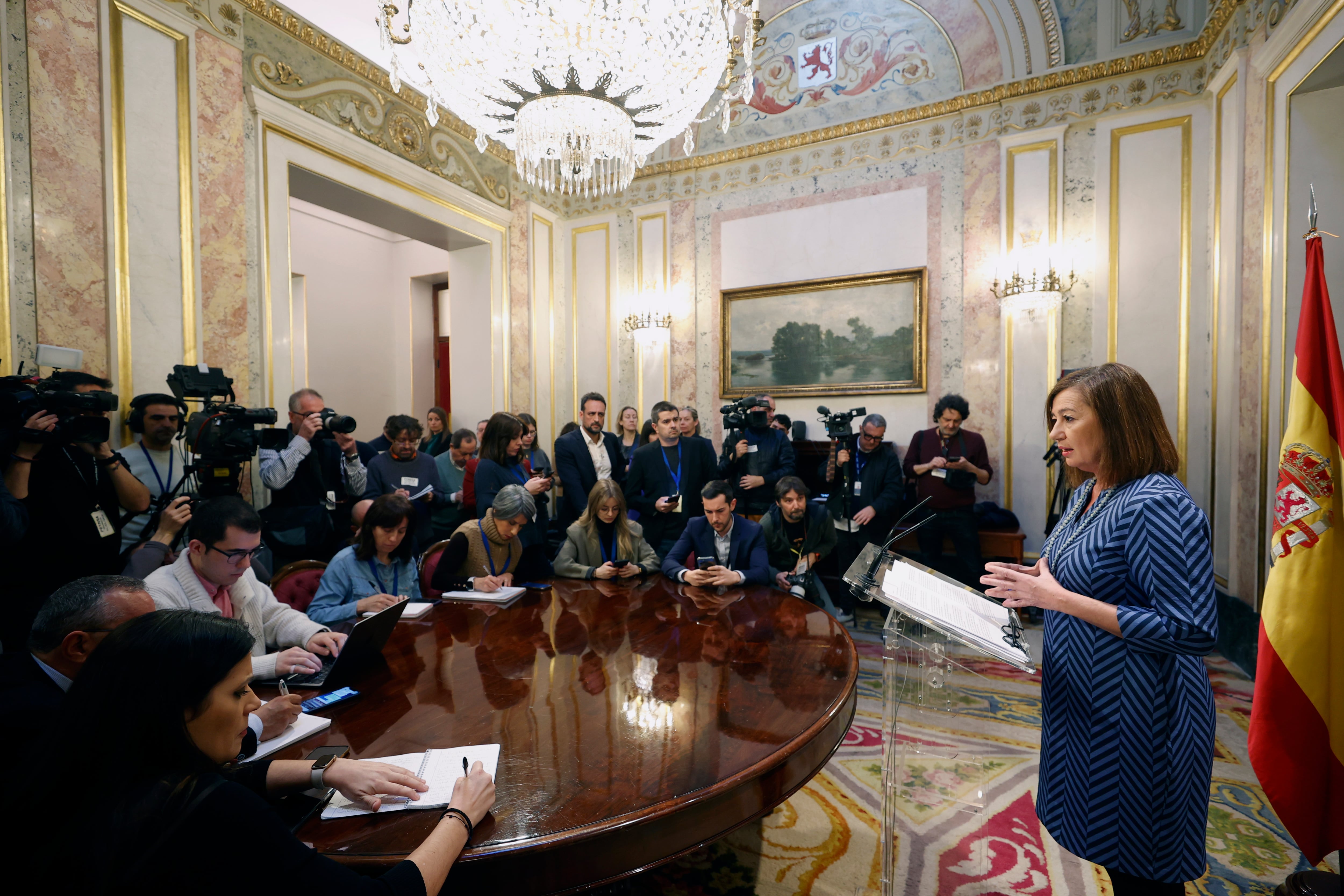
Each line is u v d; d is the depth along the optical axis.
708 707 1.48
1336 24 2.80
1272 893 1.86
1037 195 5.03
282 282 4.14
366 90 4.77
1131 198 4.79
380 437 5.73
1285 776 1.74
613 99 2.95
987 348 5.23
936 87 5.45
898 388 5.51
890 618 1.68
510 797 1.12
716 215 6.25
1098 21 4.89
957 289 5.35
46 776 0.80
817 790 2.43
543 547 3.04
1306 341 1.85
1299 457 1.81
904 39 5.54
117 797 0.79
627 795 1.12
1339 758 1.69
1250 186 3.71
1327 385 1.82
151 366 3.44
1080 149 4.95
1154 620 1.18
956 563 4.95
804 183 5.90
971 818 2.22
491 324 6.03
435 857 0.93
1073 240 4.97
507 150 6.12
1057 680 1.38
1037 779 2.46
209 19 3.72
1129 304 4.80
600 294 6.76
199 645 0.86
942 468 4.59
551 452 6.75
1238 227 3.83
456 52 2.84
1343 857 1.68
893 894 1.87
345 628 2.15
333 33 4.59
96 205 3.22
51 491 2.36
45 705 1.17
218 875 0.78
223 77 3.79
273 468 3.33
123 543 2.86
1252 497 3.61
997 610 1.48
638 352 6.55
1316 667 1.72
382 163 4.86
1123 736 1.25
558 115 3.01
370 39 4.79
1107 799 1.27
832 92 5.82
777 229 6.00
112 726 0.81
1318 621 1.73
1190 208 4.60
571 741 1.32
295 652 1.74
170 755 0.83
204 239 3.70
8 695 1.16
